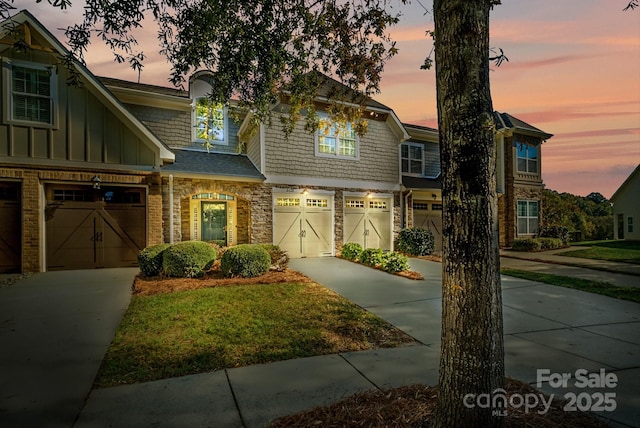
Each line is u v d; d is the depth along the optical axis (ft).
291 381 11.24
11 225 28.71
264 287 24.53
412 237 44.34
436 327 17.35
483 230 7.11
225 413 9.28
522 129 56.24
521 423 8.30
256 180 36.96
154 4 12.41
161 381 11.25
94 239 31.30
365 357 13.42
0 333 15.65
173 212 33.94
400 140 47.60
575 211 103.09
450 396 7.33
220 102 16.53
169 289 23.50
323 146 42.06
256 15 13.85
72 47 12.30
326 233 42.09
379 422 8.33
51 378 11.45
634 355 13.73
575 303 22.25
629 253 47.67
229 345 14.33
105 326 16.66
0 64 27.63
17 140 28.17
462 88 7.07
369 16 15.11
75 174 29.76
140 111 38.40
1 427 8.70
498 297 7.30
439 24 7.47
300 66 15.78
